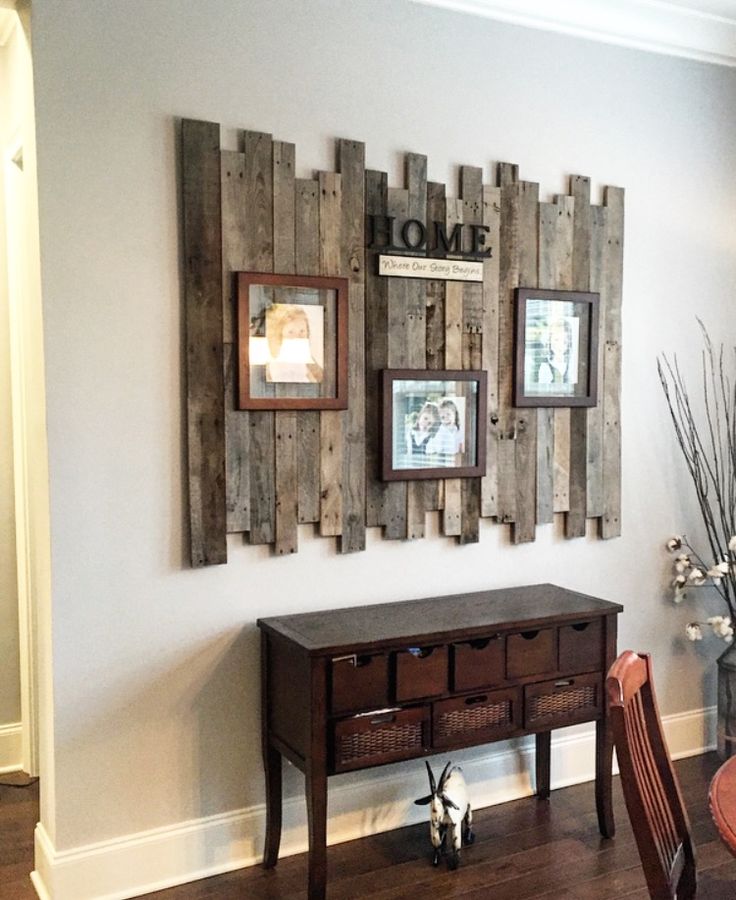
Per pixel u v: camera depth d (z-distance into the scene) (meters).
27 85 2.55
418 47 3.03
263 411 2.81
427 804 3.06
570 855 2.89
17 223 3.36
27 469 3.35
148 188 2.63
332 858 2.89
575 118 3.35
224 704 2.82
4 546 3.48
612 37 3.38
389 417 3.00
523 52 3.23
